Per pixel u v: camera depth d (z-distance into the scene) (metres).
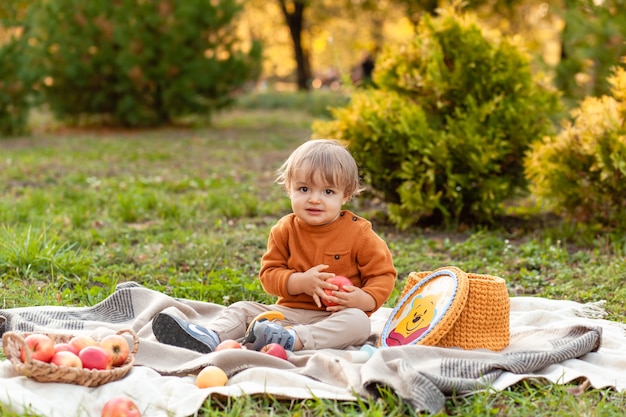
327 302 3.94
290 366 3.50
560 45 15.34
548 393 3.24
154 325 3.77
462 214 7.80
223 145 15.05
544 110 7.72
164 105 18.03
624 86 6.78
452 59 7.82
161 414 2.99
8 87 16.11
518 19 24.42
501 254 6.45
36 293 4.96
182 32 17.28
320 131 7.75
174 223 7.52
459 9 7.98
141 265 5.96
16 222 7.14
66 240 6.64
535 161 7.06
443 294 3.87
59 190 9.35
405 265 6.08
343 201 4.06
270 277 4.09
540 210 8.36
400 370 3.15
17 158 12.36
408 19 23.44
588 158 6.86
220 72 17.95
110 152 13.53
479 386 3.22
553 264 6.00
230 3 17.81
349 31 36.28
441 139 7.33
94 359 3.22
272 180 10.60
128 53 16.98
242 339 4.02
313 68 46.09
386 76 8.05
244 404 3.08
